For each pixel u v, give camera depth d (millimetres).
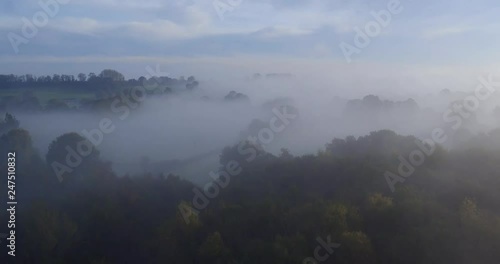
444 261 23438
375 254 24766
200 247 25734
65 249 27781
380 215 27141
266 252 24516
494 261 23156
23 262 26922
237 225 27469
